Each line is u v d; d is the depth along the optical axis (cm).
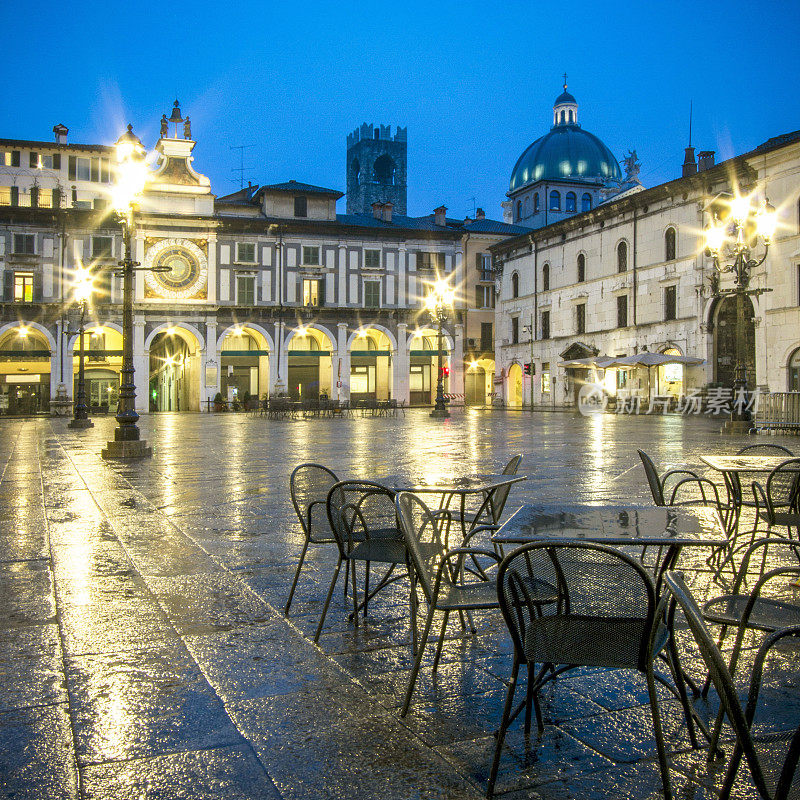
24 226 4722
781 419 2228
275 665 438
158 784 309
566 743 345
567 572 342
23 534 798
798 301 3291
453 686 409
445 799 299
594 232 4634
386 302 5491
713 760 328
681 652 457
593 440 2112
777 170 3369
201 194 5088
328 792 303
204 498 1047
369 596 521
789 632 258
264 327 5194
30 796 299
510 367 5616
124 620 517
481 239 5762
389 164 10900
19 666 433
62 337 4778
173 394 5538
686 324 3884
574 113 6894
